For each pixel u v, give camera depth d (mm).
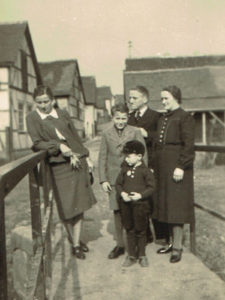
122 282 3527
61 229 5430
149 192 3754
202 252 4355
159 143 4062
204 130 24031
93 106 49844
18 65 21312
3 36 21141
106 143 4246
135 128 4277
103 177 4215
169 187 3912
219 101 25188
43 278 2723
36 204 2818
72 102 35406
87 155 4422
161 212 4000
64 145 4070
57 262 4113
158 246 4621
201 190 9250
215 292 3254
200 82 27531
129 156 3854
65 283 3529
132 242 3951
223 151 3268
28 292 2064
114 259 4184
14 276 3588
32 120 4207
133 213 3857
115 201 4203
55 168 4199
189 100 25797
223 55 38719
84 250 4473
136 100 4590
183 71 28844
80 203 4215
